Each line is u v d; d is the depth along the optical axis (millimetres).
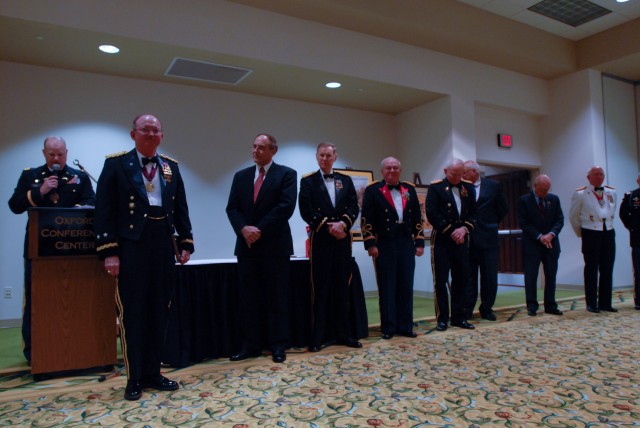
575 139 6984
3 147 4582
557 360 2922
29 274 3025
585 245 4805
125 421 2021
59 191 3227
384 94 6062
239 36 4699
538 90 7211
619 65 6750
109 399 2309
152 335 2441
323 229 3283
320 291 3266
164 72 5062
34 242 2588
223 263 3189
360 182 5852
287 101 6160
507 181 8164
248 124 5855
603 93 7000
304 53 5062
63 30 4027
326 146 3367
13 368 2912
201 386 2494
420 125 6621
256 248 3029
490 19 6004
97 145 4973
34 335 2590
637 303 4930
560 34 6703
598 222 4715
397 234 3662
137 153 2480
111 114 5070
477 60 6445
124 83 5160
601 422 1937
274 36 4895
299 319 3381
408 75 5805
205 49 4516
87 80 4984
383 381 2537
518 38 6266
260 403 2221
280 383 2527
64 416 2088
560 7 5930
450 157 6152
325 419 2012
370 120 6840
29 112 4699
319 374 2686
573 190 6984
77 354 2682
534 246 4691
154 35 4289
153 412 2121
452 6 5664
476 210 4027
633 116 7367
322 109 6422
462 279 4012
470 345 3354
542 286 7246
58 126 4812
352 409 2127
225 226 5598
